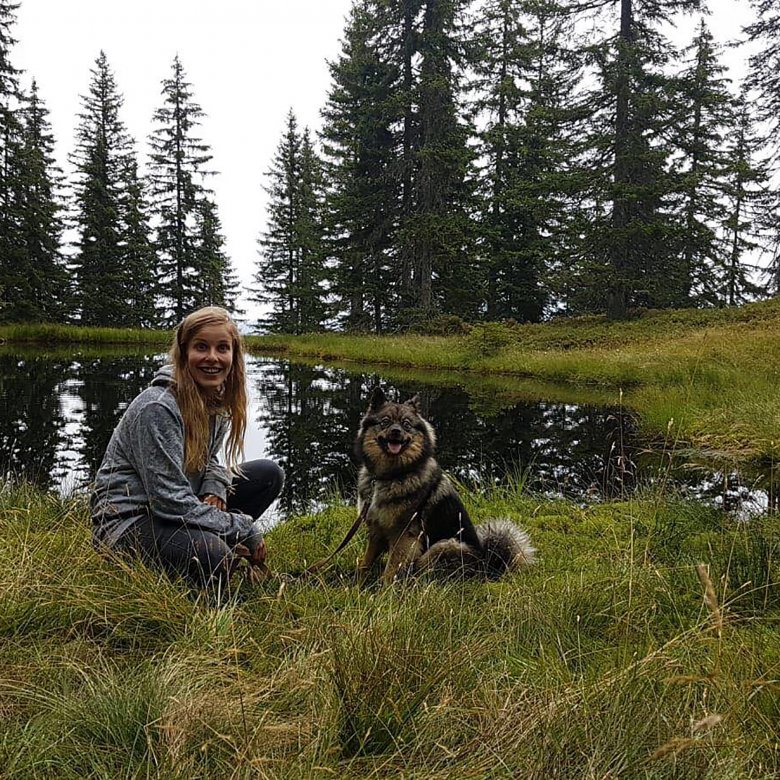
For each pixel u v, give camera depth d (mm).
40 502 4215
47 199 32906
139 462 2904
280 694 2057
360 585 3600
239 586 2977
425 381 15805
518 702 1933
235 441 3428
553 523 4895
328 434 9102
